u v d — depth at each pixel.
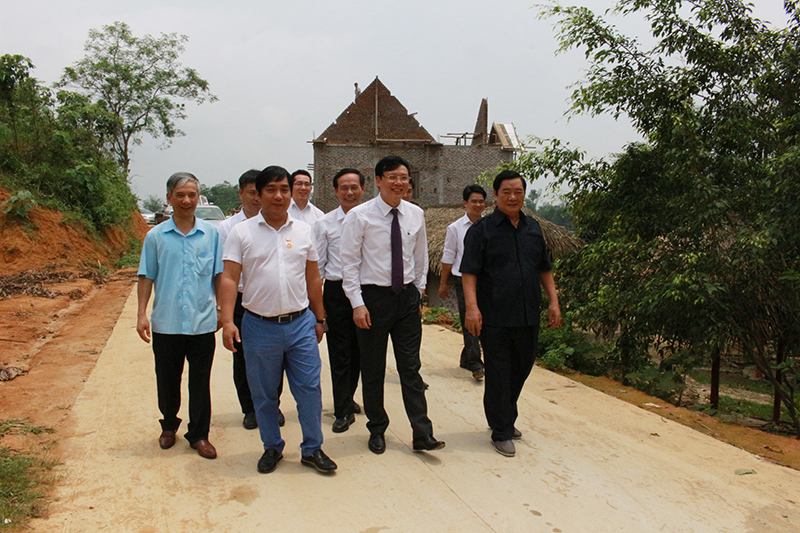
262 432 3.66
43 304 9.70
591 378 6.44
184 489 3.37
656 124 7.29
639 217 7.35
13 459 3.59
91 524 2.96
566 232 10.91
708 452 4.17
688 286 6.17
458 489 3.45
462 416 4.79
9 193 14.96
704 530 3.06
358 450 4.02
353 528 3.00
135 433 4.22
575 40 7.24
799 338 6.77
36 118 17.27
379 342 3.92
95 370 5.81
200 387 3.81
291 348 3.56
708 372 11.05
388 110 28.59
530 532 3.00
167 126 32.06
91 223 16.80
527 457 3.95
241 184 4.73
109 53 30.81
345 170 4.62
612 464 3.87
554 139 7.73
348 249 3.87
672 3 6.78
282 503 3.23
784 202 5.83
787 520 3.18
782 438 4.77
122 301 10.63
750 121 6.81
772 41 6.78
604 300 7.05
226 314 3.46
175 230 3.75
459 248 5.96
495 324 3.95
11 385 5.28
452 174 28.81
